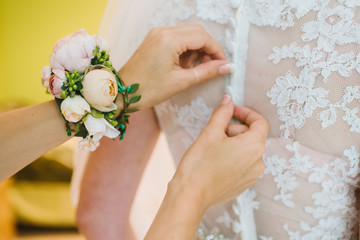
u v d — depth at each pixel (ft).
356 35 1.16
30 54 5.56
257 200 1.45
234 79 1.38
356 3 1.15
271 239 1.47
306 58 1.23
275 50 1.29
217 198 1.33
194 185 1.26
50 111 1.37
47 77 1.32
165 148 2.04
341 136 1.23
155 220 1.24
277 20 1.27
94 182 1.89
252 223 1.49
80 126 1.34
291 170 1.34
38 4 5.25
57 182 4.85
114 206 1.92
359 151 1.22
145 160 1.84
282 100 1.30
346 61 1.18
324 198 1.32
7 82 5.68
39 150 1.37
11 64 5.58
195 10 1.44
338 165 1.26
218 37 1.41
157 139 1.81
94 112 1.30
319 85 1.23
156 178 2.14
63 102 1.27
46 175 4.84
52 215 4.77
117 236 1.94
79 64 1.28
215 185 1.29
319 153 1.28
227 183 1.31
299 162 1.31
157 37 1.38
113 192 1.89
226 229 1.57
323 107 1.23
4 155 1.33
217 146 1.30
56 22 5.36
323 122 1.24
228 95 1.39
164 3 1.51
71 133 1.37
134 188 1.90
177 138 1.61
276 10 1.27
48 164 4.88
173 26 1.41
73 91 1.26
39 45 5.52
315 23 1.21
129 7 1.62
